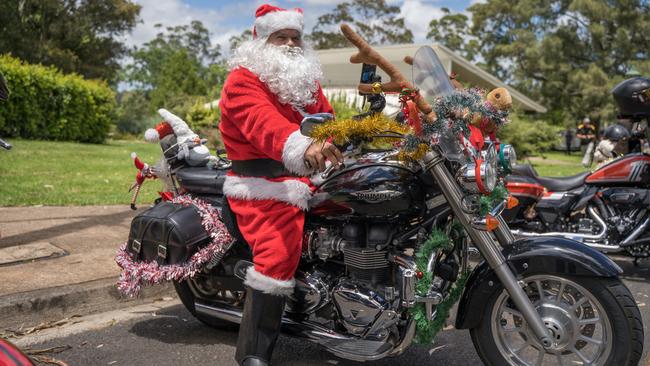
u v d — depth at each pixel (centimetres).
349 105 1617
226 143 313
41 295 400
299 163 270
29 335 380
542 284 311
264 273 296
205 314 363
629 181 555
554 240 292
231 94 299
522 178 606
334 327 313
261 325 302
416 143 274
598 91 3825
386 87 277
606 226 562
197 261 334
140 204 789
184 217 341
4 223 636
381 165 293
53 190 873
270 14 307
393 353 294
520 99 2608
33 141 1859
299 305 317
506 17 4625
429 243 286
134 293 347
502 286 294
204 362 345
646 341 384
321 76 318
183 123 380
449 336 390
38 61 3794
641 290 520
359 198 288
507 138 2116
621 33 3938
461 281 312
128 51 4553
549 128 2522
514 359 302
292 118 310
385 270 300
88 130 2119
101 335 384
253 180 303
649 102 542
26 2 3784
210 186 355
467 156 279
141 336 383
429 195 296
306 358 350
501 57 4534
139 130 3094
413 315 286
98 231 611
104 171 1158
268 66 295
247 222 306
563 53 4122
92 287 423
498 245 309
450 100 275
